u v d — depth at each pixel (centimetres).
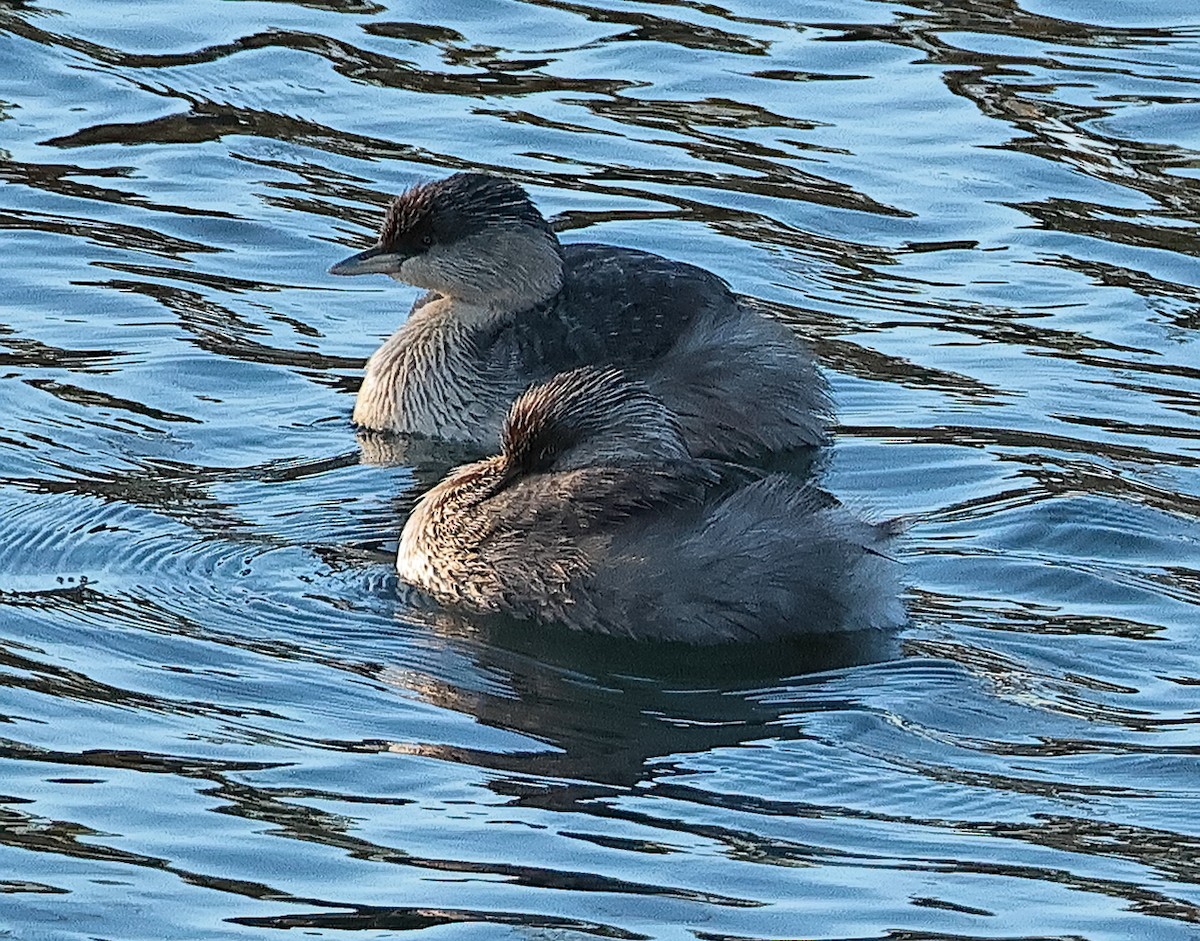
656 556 1304
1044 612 1330
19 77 2167
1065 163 2056
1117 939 979
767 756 1150
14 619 1283
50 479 1488
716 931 979
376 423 1644
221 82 2173
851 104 2158
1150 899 1015
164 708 1184
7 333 1717
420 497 1525
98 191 1972
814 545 1297
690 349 1650
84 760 1121
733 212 1967
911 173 2041
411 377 1647
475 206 1688
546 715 1199
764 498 1323
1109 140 2097
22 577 1343
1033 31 2311
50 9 2306
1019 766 1142
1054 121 2128
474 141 2078
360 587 1366
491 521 1352
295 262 1886
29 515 1427
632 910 995
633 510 1335
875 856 1049
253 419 1625
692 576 1295
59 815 1066
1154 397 1673
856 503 1454
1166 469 1548
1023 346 1761
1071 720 1195
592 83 2186
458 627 1320
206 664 1243
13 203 1934
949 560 1399
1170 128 2120
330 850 1041
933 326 1794
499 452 1642
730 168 2041
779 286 1850
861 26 2311
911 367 1727
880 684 1238
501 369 1653
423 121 2112
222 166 2028
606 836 1061
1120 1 2372
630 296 1686
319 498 1509
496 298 1691
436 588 1367
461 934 971
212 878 1015
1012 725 1189
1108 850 1059
